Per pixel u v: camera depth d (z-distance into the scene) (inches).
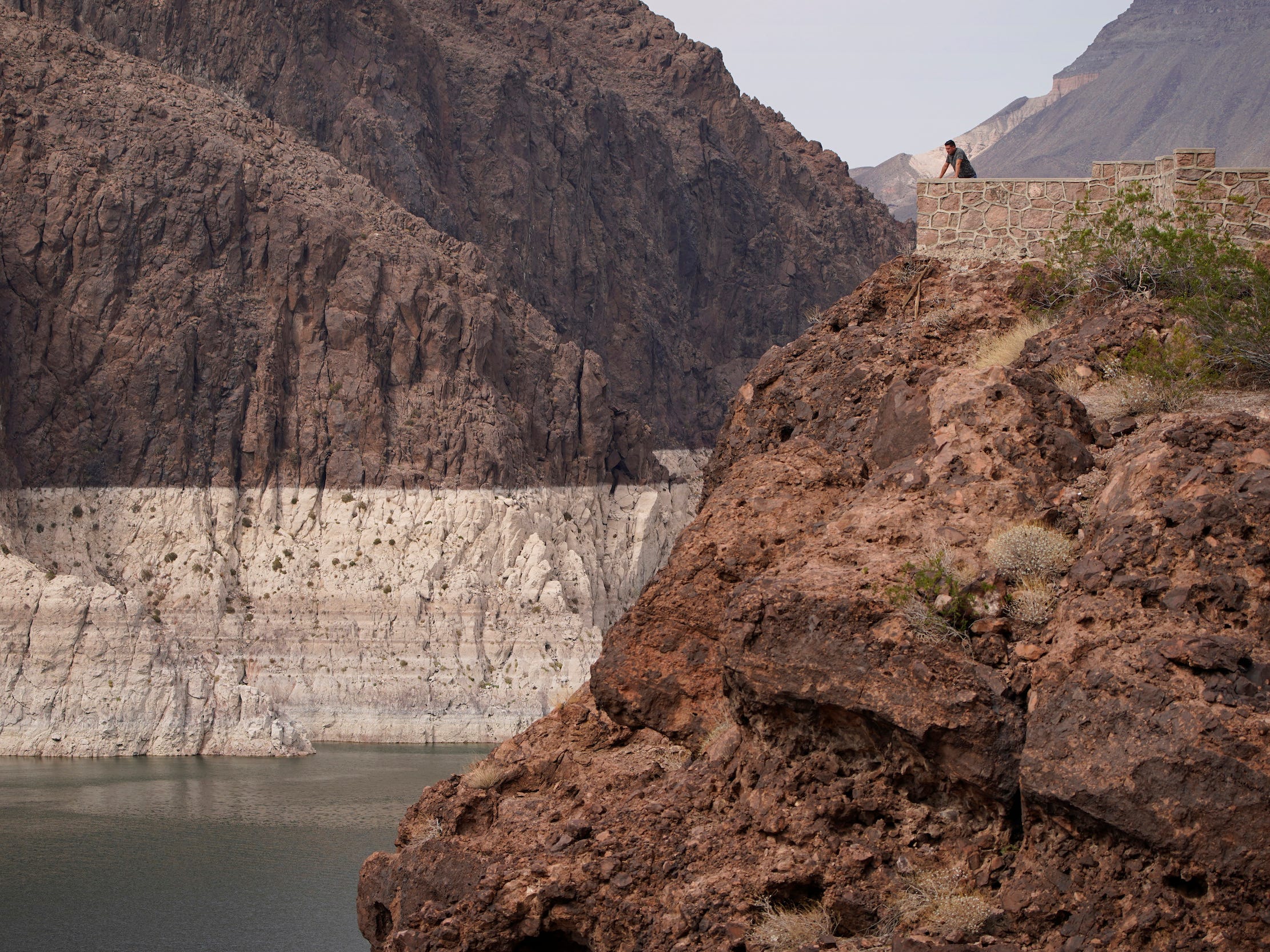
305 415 5285.4
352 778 3516.2
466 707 4781.0
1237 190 842.2
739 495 747.4
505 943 628.4
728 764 636.7
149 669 4087.1
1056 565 557.0
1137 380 683.4
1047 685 510.9
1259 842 445.7
